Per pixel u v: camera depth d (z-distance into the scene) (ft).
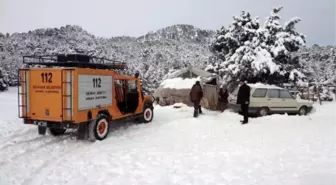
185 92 56.24
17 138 27.81
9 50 245.24
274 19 65.31
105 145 25.54
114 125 36.50
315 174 16.10
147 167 18.98
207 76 66.13
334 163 18.16
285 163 18.92
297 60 67.92
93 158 21.24
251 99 44.93
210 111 50.47
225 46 74.95
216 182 15.96
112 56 220.43
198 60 238.68
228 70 64.18
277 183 15.31
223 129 32.76
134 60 256.73
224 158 20.76
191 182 16.08
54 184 16.29
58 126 25.71
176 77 65.92
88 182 16.44
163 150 23.40
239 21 69.87
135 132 31.99
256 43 62.54
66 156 21.97
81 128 29.58
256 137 27.99
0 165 19.77
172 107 53.42
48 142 26.63
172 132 31.58
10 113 45.16
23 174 18.04
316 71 141.38
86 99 26.37
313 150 21.97
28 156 21.97
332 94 77.82
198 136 29.19
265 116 42.39
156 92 61.31
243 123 36.45
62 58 27.78
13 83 163.12
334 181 14.62
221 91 50.44
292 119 39.55
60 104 25.31
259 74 61.67
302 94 68.08
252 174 17.06
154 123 38.06
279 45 61.67
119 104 33.32
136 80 36.52
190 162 19.93
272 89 46.96
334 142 24.52
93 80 27.40
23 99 26.86
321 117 42.52
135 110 35.60
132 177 17.16
